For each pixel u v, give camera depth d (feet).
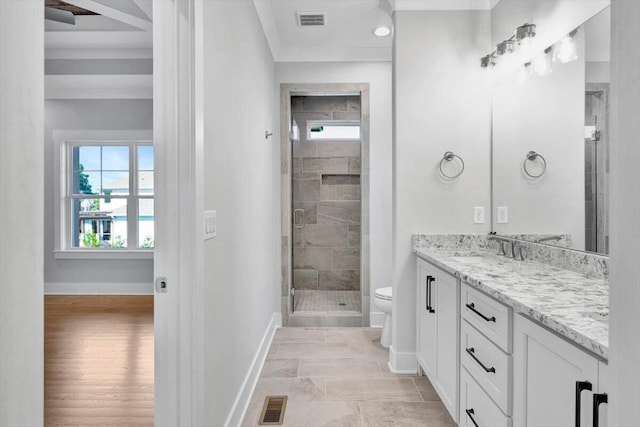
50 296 15.98
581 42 5.69
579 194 5.71
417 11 8.63
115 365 9.06
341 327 12.13
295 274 15.75
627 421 1.25
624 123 1.26
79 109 16.02
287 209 12.12
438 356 6.91
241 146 7.14
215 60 5.42
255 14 8.62
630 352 1.23
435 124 8.63
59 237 16.05
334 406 7.24
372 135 12.07
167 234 4.43
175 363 4.46
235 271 6.63
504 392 4.36
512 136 7.68
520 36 7.03
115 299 15.47
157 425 4.48
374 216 12.09
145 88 15.62
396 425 6.61
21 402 1.30
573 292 4.40
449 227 8.64
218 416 5.57
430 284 7.47
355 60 12.00
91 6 8.77
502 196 8.10
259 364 8.77
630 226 1.23
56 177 15.99
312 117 15.43
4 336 1.24
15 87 1.30
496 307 4.58
